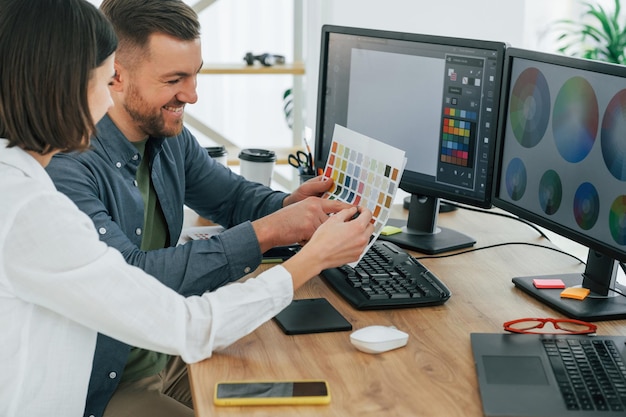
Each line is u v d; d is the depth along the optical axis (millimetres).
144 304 1228
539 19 4043
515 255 1832
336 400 1202
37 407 1267
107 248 1224
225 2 3936
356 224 1439
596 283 1582
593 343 1353
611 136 1429
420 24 3037
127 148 1624
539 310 1542
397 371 1294
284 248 1785
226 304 1303
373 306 1522
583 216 1519
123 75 1562
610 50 3883
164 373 1813
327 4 2941
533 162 1637
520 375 1260
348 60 1969
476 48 1718
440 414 1170
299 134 3395
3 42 1115
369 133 1962
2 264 1154
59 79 1132
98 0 3494
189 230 1978
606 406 1174
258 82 4168
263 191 1896
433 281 1608
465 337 1419
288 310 1499
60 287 1170
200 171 1897
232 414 1160
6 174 1153
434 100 1822
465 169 1804
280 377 1267
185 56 1559
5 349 1193
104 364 1536
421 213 1933
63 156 1521
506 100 1694
